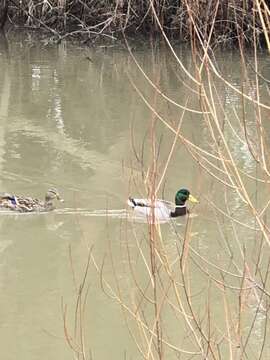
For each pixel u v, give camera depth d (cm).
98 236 1211
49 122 1903
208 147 1627
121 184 1442
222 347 788
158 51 2925
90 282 1030
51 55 2842
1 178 1493
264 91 1927
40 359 846
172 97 2103
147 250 1130
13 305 972
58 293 1002
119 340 870
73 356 845
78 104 2084
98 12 3253
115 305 942
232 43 2706
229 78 2323
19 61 2708
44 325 916
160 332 687
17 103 2094
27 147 1683
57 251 1159
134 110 2016
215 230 1186
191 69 2512
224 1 1802
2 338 884
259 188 1346
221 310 895
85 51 2941
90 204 1358
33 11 3309
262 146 555
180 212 1260
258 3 511
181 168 1507
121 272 1055
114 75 2486
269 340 803
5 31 3312
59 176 1503
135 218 1265
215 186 1388
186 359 770
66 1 3266
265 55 2683
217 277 1001
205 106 571
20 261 1125
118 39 3136
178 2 3120
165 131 1767
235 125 1720
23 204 1324
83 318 882
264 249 1087
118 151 1655
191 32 566
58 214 1323
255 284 640
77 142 1723
